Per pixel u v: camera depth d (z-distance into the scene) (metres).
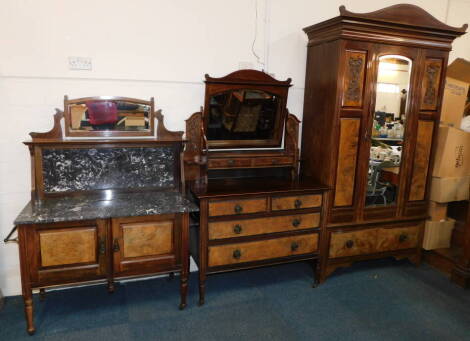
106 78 2.46
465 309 2.44
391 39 2.50
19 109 2.32
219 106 2.60
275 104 2.75
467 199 3.04
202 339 2.07
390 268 3.04
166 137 2.49
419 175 2.84
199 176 2.59
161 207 2.14
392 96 2.62
